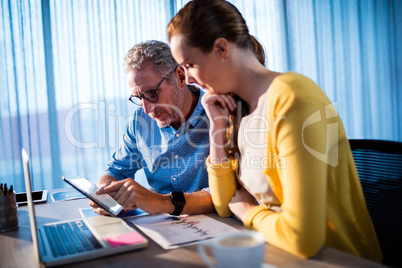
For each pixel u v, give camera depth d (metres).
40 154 2.93
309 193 0.77
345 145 0.95
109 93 3.14
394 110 4.43
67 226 0.98
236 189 1.07
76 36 3.03
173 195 1.10
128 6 3.19
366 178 1.13
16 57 2.83
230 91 1.01
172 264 0.71
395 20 4.40
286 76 0.90
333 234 0.90
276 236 0.78
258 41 1.07
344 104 4.18
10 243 0.90
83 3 3.04
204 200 1.12
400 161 1.05
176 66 1.38
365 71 4.29
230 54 0.94
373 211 1.11
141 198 1.06
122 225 0.96
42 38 2.90
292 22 3.85
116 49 3.16
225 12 0.93
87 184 1.24
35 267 0.75
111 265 0.72
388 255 1.06
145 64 1.33
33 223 0.73
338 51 4.14
